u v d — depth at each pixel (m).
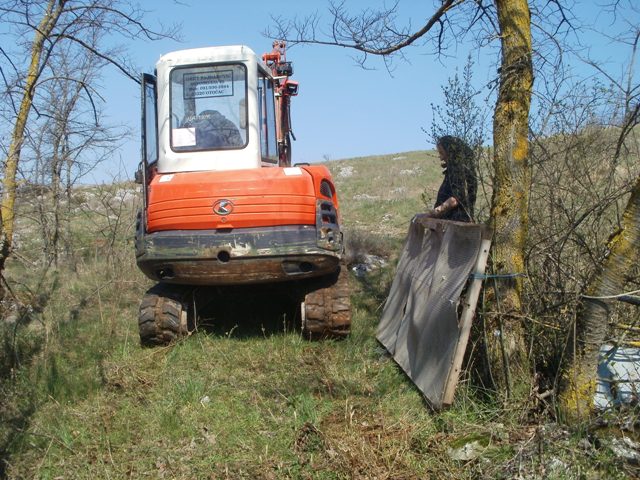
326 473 4.02
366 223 15.42
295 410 4.86
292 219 6.08
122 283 8.62
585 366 4.13
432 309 5.09
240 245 6.04
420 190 20.50
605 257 4.06
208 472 4.14
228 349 6.34
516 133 4.64
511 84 4.67
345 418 4.63
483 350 4.74
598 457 3.80
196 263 6.12
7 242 6.90
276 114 8.57
